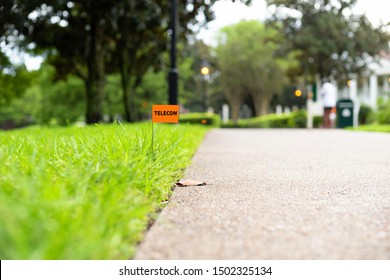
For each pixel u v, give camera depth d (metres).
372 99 61.66
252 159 9.52
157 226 3.71
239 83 72.81
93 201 3.29
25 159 4.38
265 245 3.23
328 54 46.09
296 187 5.81
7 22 19.16
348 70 47.84
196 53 32.09
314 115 47.69
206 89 74.56
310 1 46.75
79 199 2.93
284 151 11.73
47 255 2.15
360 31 46.44
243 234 3.50
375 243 3.28
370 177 6.80
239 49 69.50
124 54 27.48
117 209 3.11
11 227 2.24
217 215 4.14
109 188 3.38
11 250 2.34
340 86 50.00
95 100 24.05
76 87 51.03
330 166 8.27
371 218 4.04
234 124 49.09
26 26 21.41
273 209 4.42
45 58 29.38
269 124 48.34
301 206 4.57
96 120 24.05
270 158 9.77
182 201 4.82
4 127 76.25
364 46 46.31
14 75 41.25
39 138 8.00
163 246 3.20
